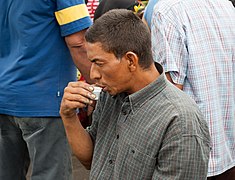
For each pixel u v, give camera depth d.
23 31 3.57
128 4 4.14
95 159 2.57
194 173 2.22
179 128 2.20
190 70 3.28
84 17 3.57
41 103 3.69
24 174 4.14
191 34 3.27
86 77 3.71
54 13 3.57
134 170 2.31
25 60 3.63
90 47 2.28
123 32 2.23
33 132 3.79
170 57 3.22
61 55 3.69
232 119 3.42
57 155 3.81
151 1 3.72
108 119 2.57
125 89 2.34
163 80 2.33
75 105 2.51
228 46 3.34
